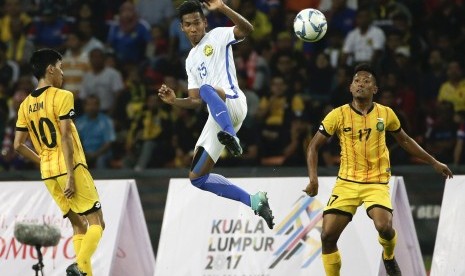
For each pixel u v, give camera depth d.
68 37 50.31
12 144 46.88
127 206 30.95
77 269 26.53
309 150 27.36
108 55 49.38
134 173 38.47
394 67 45.31
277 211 30.03
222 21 49.03
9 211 31.83
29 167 46.28
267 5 51.03
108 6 53.59
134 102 47.31
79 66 49.47
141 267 30.98
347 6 49.22
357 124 26.97
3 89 49.56
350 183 26.97
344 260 28.80
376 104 27.27
